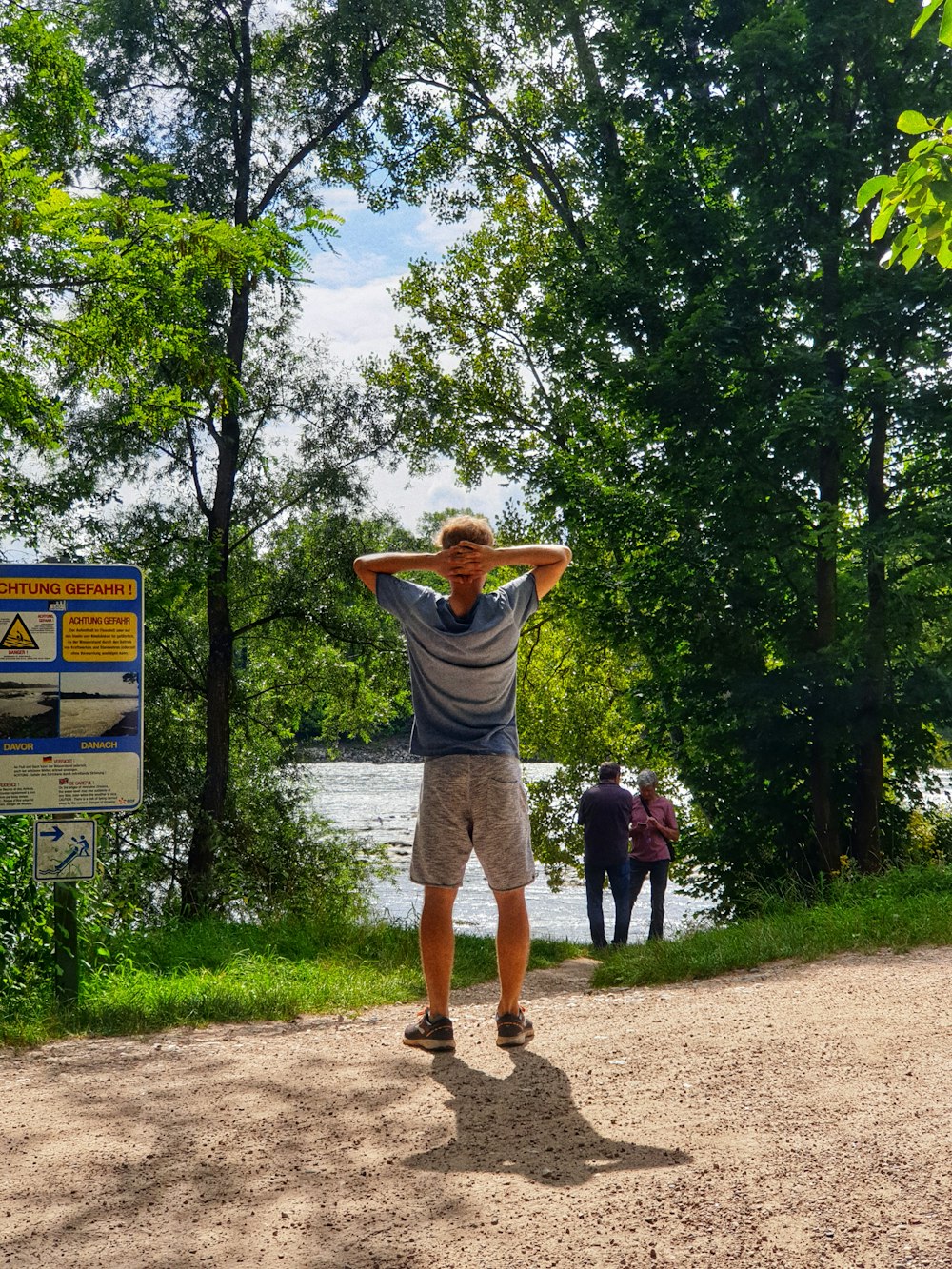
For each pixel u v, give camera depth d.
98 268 8.37
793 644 14.84
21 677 6.07
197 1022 5.93
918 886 9.94
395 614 4.00
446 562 3.96
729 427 14.62
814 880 14.83
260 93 17.11
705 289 14.20
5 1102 3.71
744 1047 4.01
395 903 23.28
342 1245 2.43
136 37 15.81
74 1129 3.33
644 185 15.41
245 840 17.86
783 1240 2.34
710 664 15.05
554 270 16.75
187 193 16.28
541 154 21.67
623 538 15.71
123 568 6.22
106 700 6.20
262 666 19.14
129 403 15.21
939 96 13.86
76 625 6.14
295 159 17.17
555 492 16.27
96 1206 2.70
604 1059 3.96
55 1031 5.56
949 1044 3.88
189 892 17.02
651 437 15.69
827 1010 4.70
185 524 17.48
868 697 14.16
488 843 4.02
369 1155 2.99
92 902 8.23
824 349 14.11
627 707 17.70
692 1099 3.38
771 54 13.91
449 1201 2.64
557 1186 2.70
